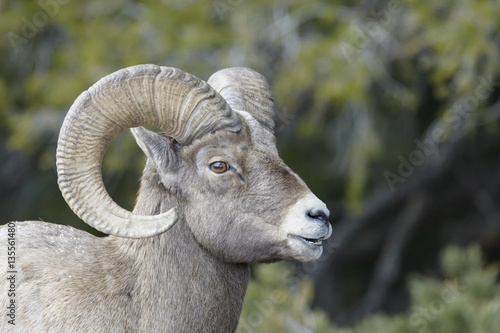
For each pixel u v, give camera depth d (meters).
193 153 19.06
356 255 62.34
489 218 60.28
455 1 43.34
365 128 46.12
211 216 19.08
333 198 57.06
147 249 19.19
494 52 42.50
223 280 19.50
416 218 57.97
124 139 46.44
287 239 18.83
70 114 17.67
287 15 46.03
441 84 44.19
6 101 49.06
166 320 18.89
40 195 53.91
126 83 18.19
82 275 18.64
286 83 44.03
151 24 46.31
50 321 18.05
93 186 17.64
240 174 18.94
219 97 18.81
